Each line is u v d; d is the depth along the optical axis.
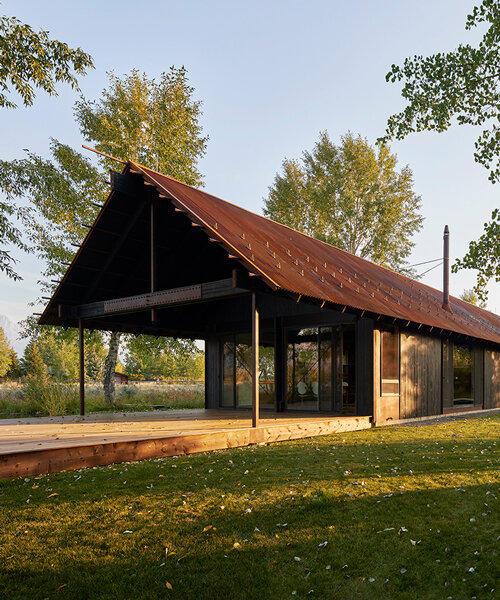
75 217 17.25
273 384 13.45
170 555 3.79
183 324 14.52
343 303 9.41
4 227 12.62
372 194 27.69
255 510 4.62
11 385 18.88
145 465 6.42
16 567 3.65
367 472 5.95
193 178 19.39
